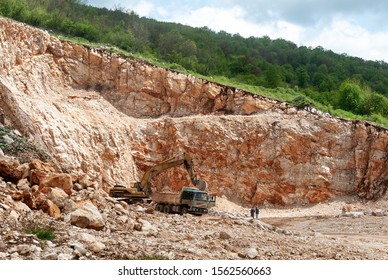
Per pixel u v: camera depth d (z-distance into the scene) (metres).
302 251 18.03
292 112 65.62
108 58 65.69
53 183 18.89
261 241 19.30
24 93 54.75
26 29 57.81
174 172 59.84
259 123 63.75
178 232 19.06
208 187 61.00
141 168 61.47
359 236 32.50
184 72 71.19
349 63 138.50
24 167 18.86
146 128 63.00
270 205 61.06
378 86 118.94
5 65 53.62
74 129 55.06
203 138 62.34
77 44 64.38
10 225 13.61
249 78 97.56
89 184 21.36
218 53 111.94
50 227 14.17
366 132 62.97
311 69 129.00
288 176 61.91
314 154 62.66
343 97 85.88
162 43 96.31
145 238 16.16
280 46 153.50
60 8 88.25
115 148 58.75
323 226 40.03
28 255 11.63
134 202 34.81
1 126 25.53
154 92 66.31
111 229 16.62
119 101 64.94
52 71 61.53
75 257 12.02
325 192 61.31
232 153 62.50
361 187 61.66
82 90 63.28
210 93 66.69
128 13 109.38
